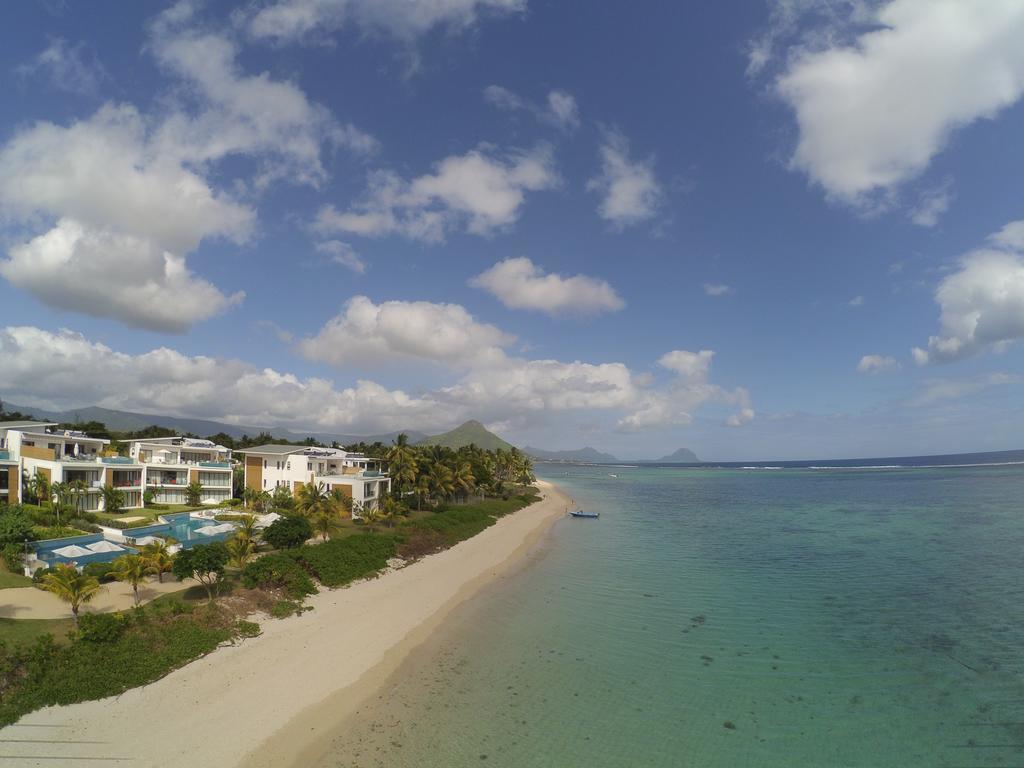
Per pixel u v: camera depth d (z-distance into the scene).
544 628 33.28
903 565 50.94
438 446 131.25
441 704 23.59
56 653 23.19
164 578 36.84
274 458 76.62
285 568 38.16
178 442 76.75
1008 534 67.06
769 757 20.12
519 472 150.50
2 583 32.34
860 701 24.44
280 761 19.08
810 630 33.31
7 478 51.75
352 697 23.89
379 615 34.66
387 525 62.94
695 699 24.50
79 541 41.12
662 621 34.84
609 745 20.75
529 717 22.67
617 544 63.75
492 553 56.78
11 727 19.53
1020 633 32.72
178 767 18.33
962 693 25.19
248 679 24.84
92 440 66.75
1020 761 19.94
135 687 23.09
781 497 128.38
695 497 134.12
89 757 18.47
